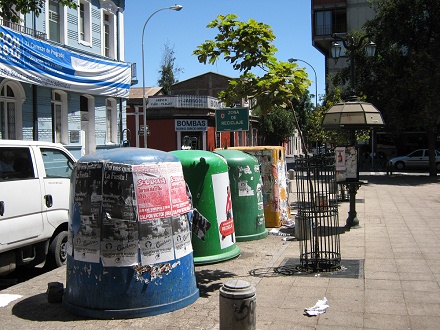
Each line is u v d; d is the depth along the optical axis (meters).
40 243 7.76
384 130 33.69
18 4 9.77
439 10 26.42
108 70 21.50
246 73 7.25
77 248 5.43
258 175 10.05
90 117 21.77
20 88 16.97
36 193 7.50
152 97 39.22
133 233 5.29
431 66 25.53
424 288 6.21
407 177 29.20
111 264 5.25
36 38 16.88
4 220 6.83
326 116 10.62
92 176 5.40
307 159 7.47
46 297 6.19
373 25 28.64
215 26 7.02
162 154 5.79
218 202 7.99
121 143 23.84
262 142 57.47
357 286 6.35
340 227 10.95
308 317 5.27
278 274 7.07
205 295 6.12
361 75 28.78
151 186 5.45
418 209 14.23
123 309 5.27
